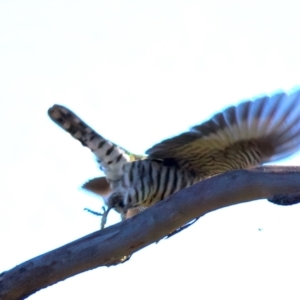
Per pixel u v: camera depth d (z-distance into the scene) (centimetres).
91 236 873
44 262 856
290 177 870
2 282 850
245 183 875
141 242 880
